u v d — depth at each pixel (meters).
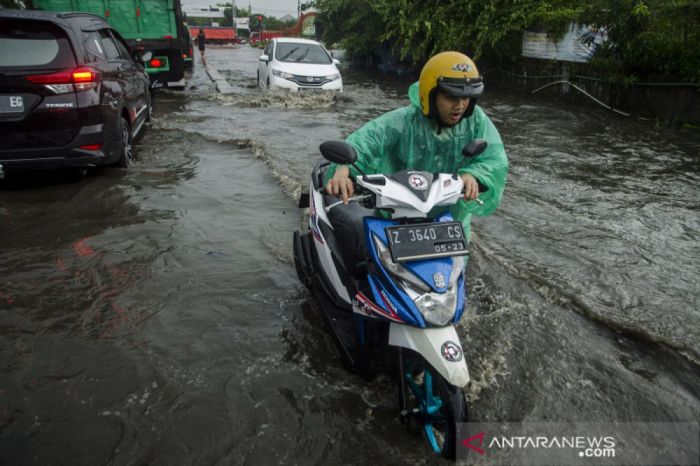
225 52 31.28
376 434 2.49
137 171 6.13
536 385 2.86
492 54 14.28
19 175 5.81
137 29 11.45
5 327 3.19
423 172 2.52
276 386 2.79
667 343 3.17
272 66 12.07
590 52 11.41
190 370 2.88
